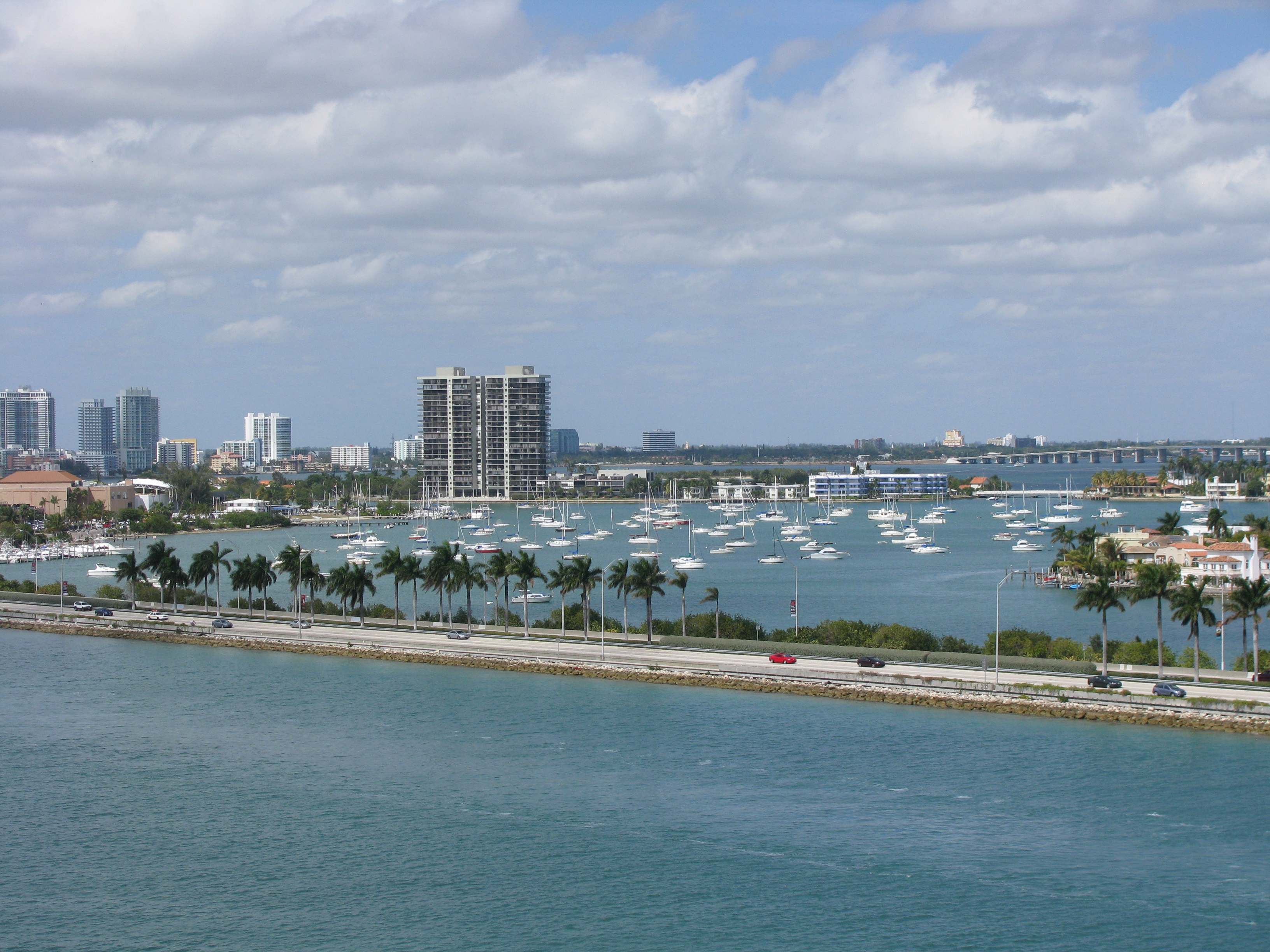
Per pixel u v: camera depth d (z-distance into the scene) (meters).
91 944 114.75
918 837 134.62
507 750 168.38
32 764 167.00
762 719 180.00
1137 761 156.25
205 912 120.81
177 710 195.38
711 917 117.88
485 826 140.50
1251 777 149.12
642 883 125.31
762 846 133.50
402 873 128.75
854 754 162.50
